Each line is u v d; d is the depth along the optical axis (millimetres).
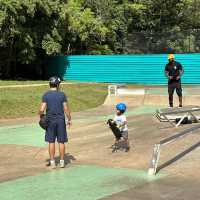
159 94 22875
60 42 32625
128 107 21203
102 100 23500
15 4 27688
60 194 7676
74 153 11281
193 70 29797
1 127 15953
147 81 30672
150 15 41000
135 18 40000
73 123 16297
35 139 13391
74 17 32062
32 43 29797
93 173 9156
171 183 8227
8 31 28094
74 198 7422
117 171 9266
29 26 29969
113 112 19828
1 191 7953
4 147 12312
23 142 12945
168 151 10945
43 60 33062
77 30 32281
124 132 11164
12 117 18516
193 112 16234
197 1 42531
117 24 37438
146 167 9547
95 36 34719
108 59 31391
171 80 18078
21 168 9883
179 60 30000
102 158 10609
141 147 11523
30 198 7477
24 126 16062
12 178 8945
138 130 14039
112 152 11117
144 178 8633
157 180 8453
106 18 36906
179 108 16406
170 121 15078
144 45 36219
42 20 30328
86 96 23641
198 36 35000
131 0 40469
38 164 10258
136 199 7289
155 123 15211
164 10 40938
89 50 35656
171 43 35406
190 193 7562
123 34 37844
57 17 30688
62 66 32594
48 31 30547
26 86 25297
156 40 35875
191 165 9555
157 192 7656
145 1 40406
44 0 29406
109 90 23609
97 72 31656
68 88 25703
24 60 30000
